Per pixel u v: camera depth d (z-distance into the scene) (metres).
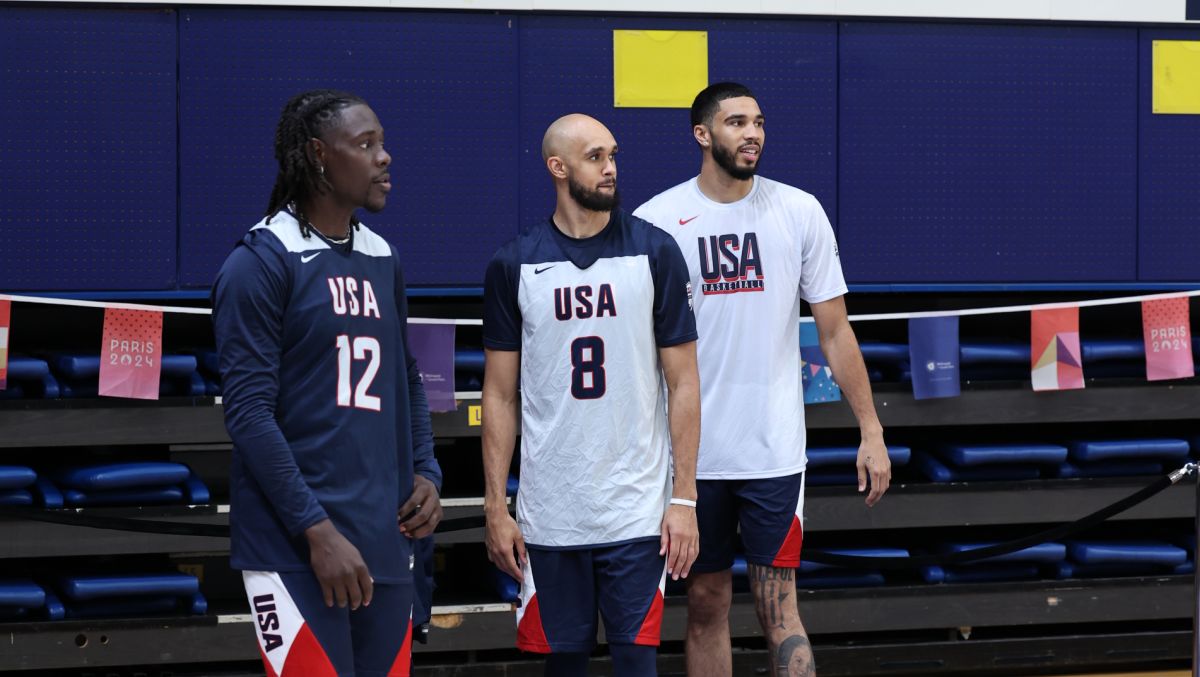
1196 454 9.34
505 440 6.27
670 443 6.24
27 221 7.78
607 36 8.31
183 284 7.99
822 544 9.05
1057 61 8.78
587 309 6.01
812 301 7.15
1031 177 8.80
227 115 7.95
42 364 7.74
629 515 6.02
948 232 8.73
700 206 7.10
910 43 8.61
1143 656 8.98
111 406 7.82
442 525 7.85
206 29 7.90
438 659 8.50
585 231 6.11
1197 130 8.97
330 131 4.89
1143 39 8.88
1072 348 8.73
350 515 4.90
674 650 8.77
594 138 5.97
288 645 4.84
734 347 7.01
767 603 7.10
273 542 4.85
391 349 5.10
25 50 7.71
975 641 8.84
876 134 8.62
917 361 8.58
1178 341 8.88
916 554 9.20
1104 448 8.94
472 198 8.24
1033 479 8.95
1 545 7.64
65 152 7.79
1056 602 8.89
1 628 7.67
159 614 8.02
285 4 7.94
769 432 7.00
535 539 6.13
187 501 8.02
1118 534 9.49
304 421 4.88
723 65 8.44
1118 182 8.91
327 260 4.94
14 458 8.65
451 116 8.19
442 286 8.27
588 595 6.14
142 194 7.90
